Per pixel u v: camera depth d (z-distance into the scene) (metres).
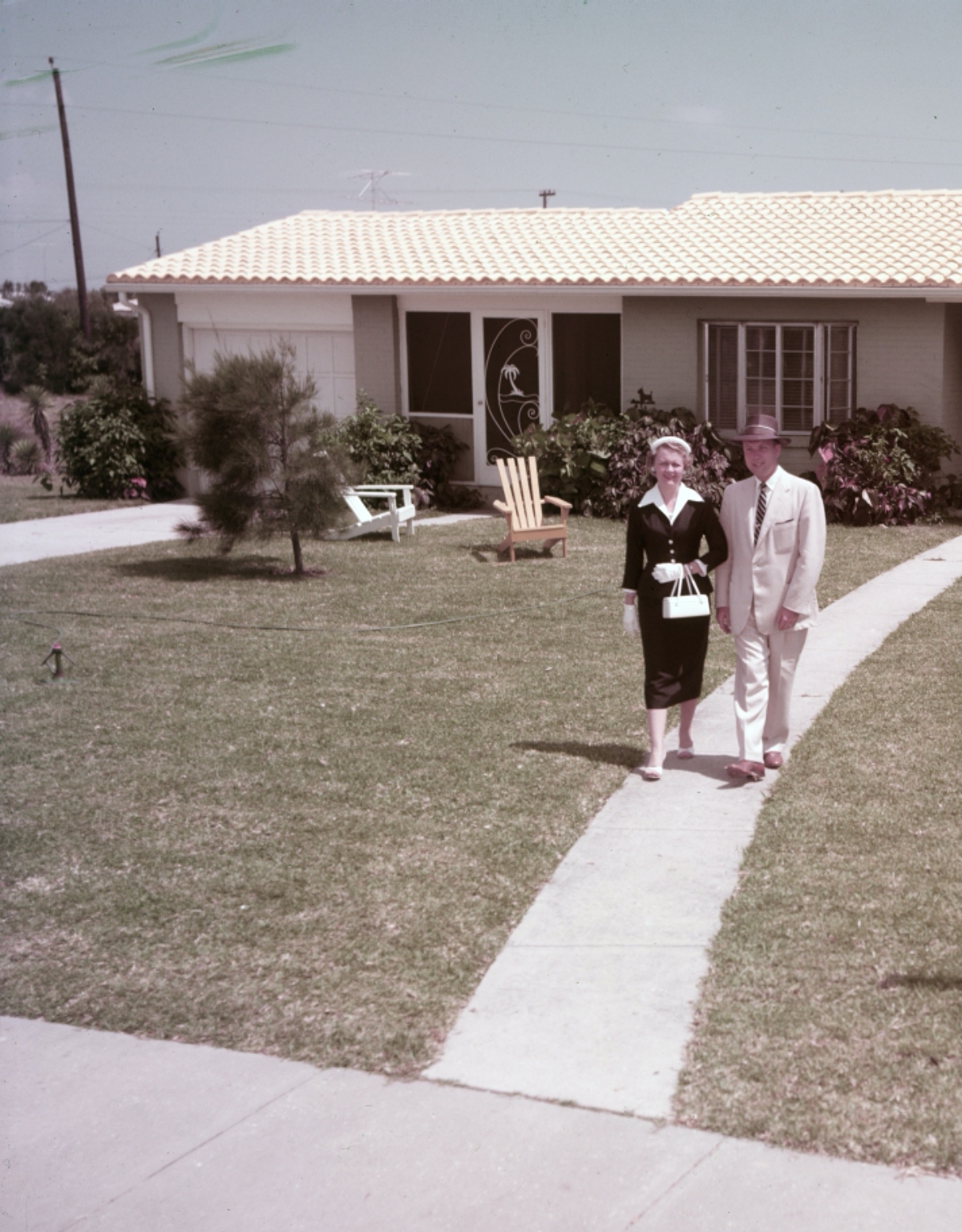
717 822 6.07
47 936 5.04
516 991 4.54
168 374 19.20
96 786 6.72
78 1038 4.30
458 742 7.36
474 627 10.49
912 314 16.06
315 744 7.37
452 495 18.17
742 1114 3.75
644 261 17.38
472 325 17.94
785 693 6.73
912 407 16.30
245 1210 3.43
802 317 16.50
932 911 4.98
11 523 16.89
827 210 18.70
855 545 14.10
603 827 6.05
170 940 4.98
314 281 17.78
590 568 13.04
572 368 17.70
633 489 15.88
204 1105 3.90
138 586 12.50
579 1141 3.67
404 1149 3.67
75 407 19.55
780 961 4.65
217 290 18.34
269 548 14.70
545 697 8.32
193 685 8.76
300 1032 4.30
